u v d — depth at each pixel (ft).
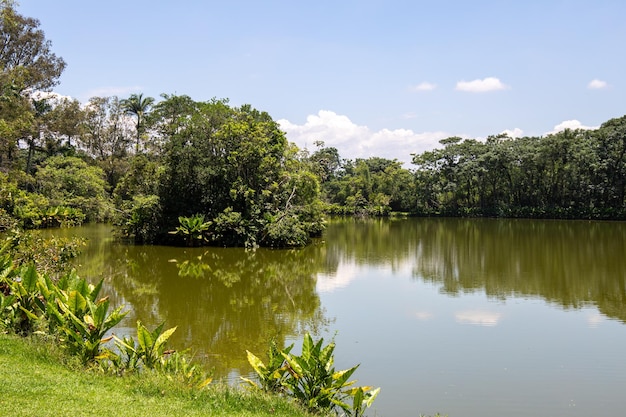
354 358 32.53
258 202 96.84
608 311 44.83
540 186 187.01
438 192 207.82
